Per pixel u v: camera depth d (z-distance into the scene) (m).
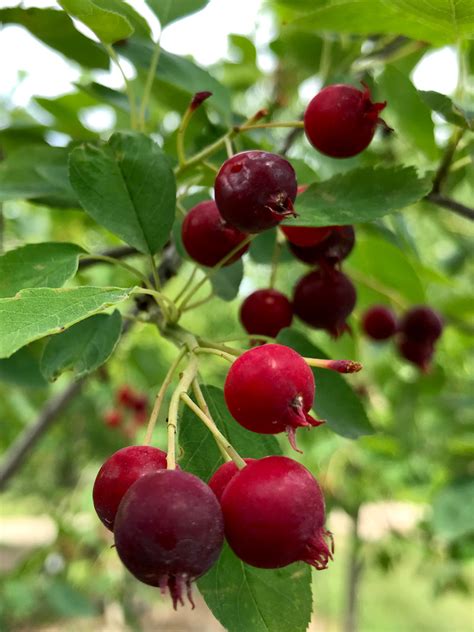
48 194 0.08
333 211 0.07
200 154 0.07
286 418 0.05
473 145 0.08
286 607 0.06
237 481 0.05
